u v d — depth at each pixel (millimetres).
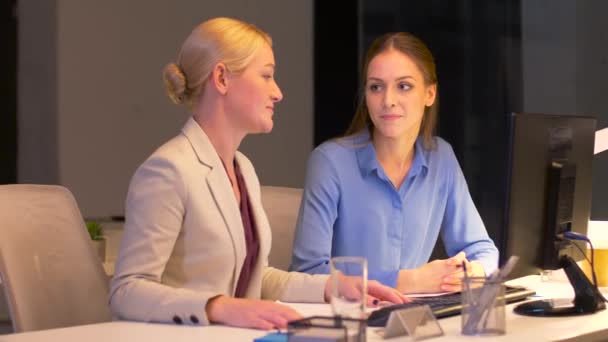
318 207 3420
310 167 3502
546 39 6074
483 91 6168
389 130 3357
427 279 3174
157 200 2613
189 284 2684
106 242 4926
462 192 3711
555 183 2844
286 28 6012
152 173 2643
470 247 3664
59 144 5328
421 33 6184
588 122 3035
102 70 5445
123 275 2596
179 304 2479
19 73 5219
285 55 6012
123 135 5516
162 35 5609
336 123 6113
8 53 5195
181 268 2688
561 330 2477
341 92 6133
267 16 5941
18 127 5230
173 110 5645
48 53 5297
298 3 6039
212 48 2730
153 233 2598
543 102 6102
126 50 5512
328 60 6125
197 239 2662
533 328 2506
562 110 6066
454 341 2303
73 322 2957
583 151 3012
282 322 2414
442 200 3656
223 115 2770
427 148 3613
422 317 2352
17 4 5207
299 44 6047
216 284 2686
